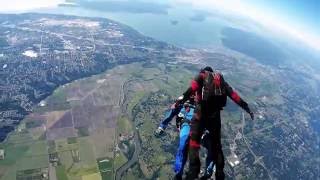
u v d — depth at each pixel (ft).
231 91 24.62
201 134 24.11
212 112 24.36
